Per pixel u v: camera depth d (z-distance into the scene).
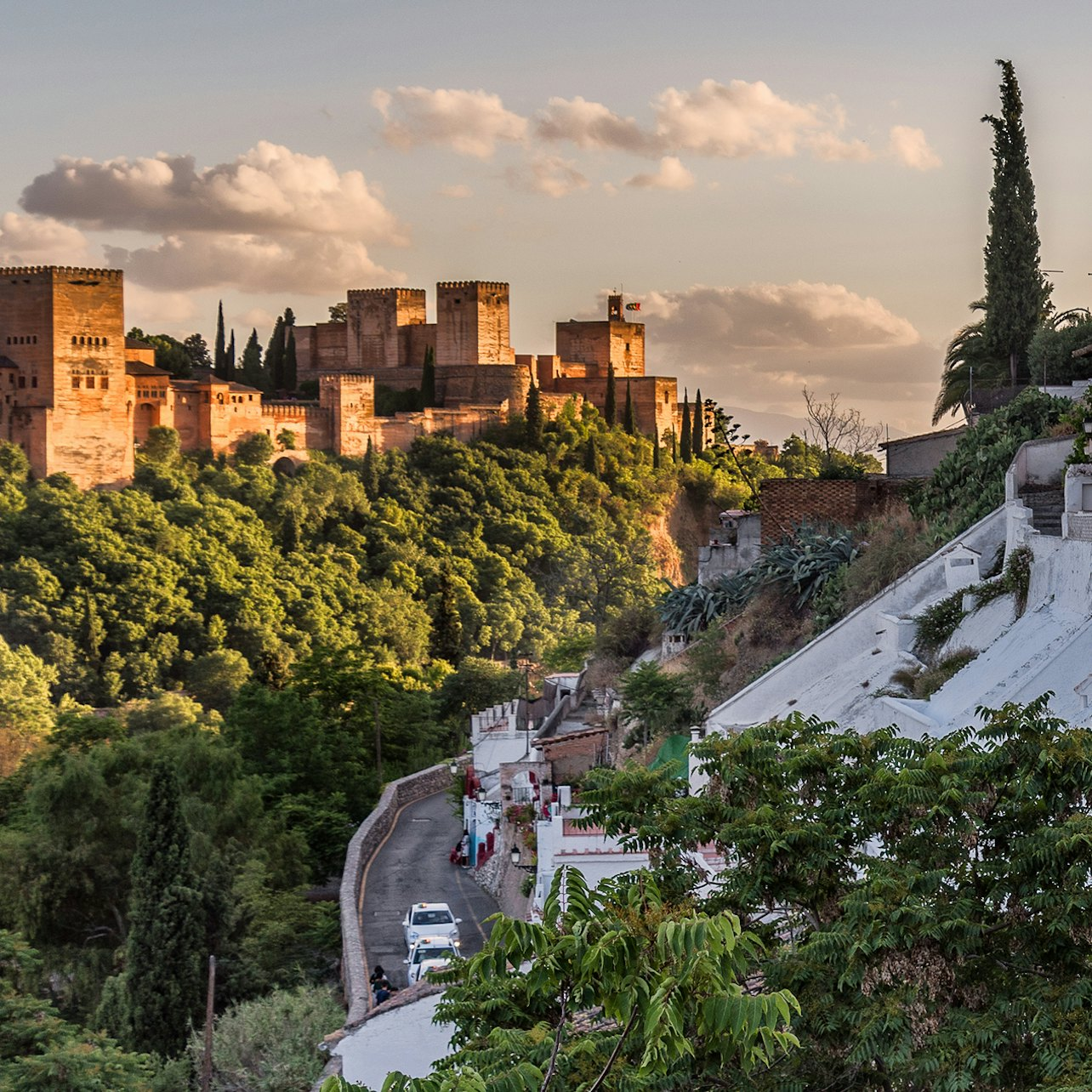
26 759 92.00
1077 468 34.16
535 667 158.62
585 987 15.74
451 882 56.28
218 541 179.12
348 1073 29.88
